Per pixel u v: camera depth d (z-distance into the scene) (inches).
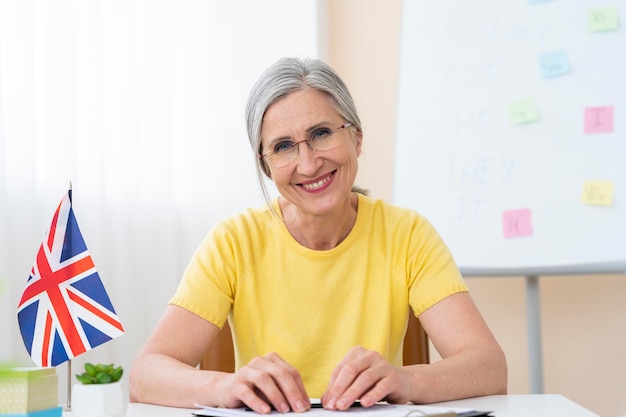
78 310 46.5
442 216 96.8
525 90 94.8
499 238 93.7
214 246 59.7
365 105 111.2
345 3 112.1
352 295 59.6
